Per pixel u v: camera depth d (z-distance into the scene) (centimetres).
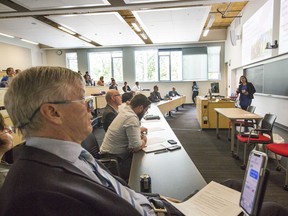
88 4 469
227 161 329
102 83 818
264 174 71
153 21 635
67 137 62
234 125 351
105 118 272
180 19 620
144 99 198
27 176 47
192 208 88
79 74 67
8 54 876
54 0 444
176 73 1100
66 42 945
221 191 100
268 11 523
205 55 1061
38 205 44
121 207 54
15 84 58
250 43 669
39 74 58
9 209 44
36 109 57
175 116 766
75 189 48
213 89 740
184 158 150
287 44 429
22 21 605
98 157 200
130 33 791
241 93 530
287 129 473
